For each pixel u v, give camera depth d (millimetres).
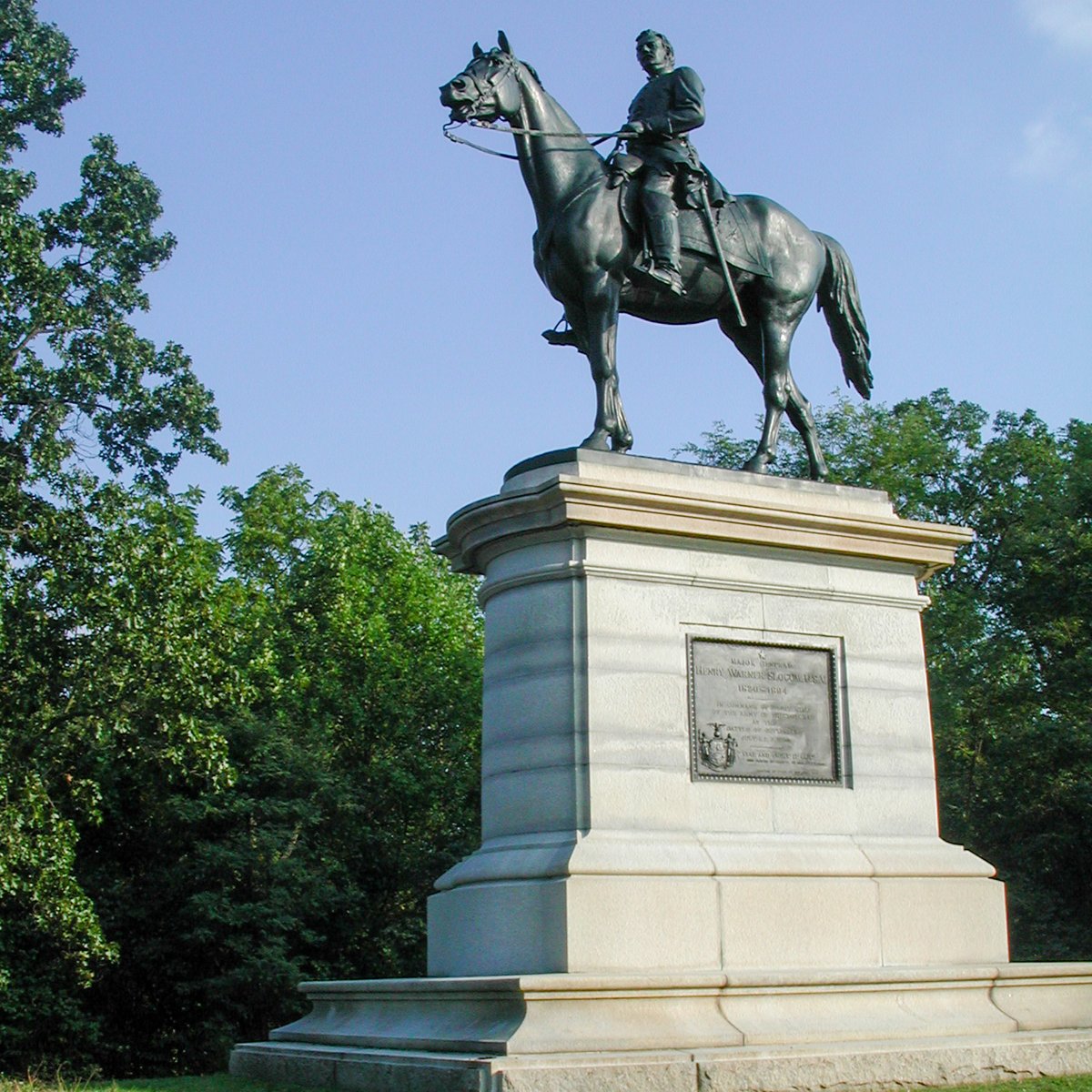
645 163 11117
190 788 25453
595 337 10812
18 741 19375
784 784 9953
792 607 10398
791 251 11672
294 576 34844
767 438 11469
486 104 10859
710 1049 7867
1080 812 26406
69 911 18141
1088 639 30188
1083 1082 8547
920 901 9922
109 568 19156
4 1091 10719
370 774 29938
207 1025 24203
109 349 23750
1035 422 35094
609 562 9734
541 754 9523
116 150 25562
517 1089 7152
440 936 9773
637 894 8898
